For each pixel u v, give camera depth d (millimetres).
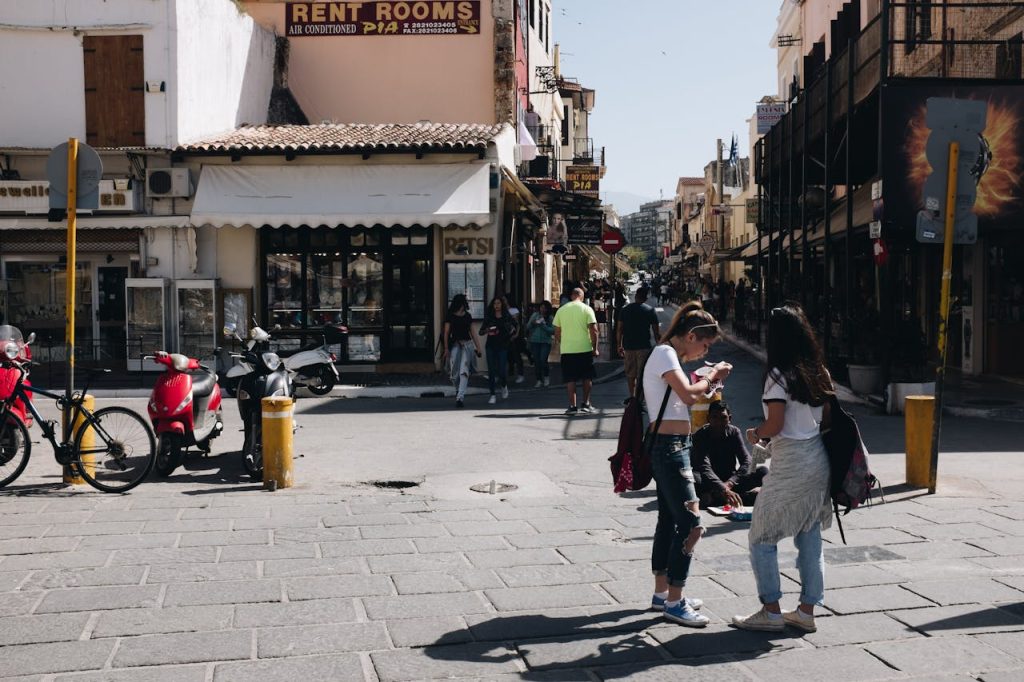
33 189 19078
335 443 11516
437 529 7109
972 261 18094
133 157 19266
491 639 4887
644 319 13453
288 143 19406
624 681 4367
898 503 7918
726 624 5098
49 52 19156
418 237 19859
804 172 19484
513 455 10617
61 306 20297
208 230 19656
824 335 17703
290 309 19938
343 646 4785
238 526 7207
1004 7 15742
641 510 7762
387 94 25766
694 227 96938
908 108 14297
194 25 19922
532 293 29828
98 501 8156
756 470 7492
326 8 25750
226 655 4660
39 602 5438
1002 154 14219
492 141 19438
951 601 5387
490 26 25688
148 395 16953
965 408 13578
